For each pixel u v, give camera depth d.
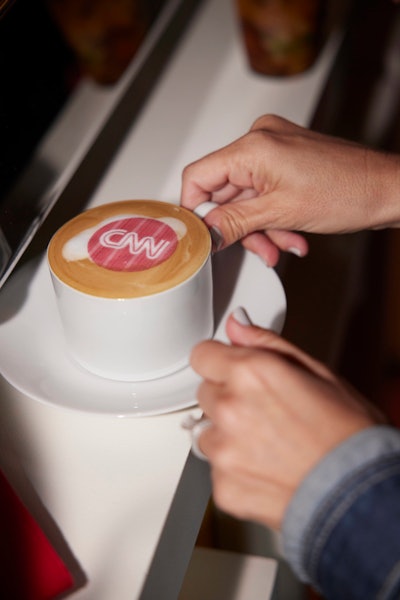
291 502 0.47
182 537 0.57
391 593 0.45
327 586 0.47
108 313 0.54
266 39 0.85
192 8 0.97
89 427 0.58
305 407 0.48
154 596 0.53
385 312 1.26
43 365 0.60
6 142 0.59
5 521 0.53
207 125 0.83
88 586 0.51
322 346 0.86
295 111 0.84
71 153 0.68
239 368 0.49
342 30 0.95
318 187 0.66
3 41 0.58
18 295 0.65
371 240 1.26
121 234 0.58
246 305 0.63
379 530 0.45
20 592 0.51
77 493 0.55
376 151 0.68
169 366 0.58
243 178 0.66
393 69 1.11
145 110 0.85
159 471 0.55
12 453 0.57
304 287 0.91
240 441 0.49
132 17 0.78
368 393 1.22
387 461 0.46
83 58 0.71
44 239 0.70
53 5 0.65
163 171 0.77
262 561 0.72
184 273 0.55
